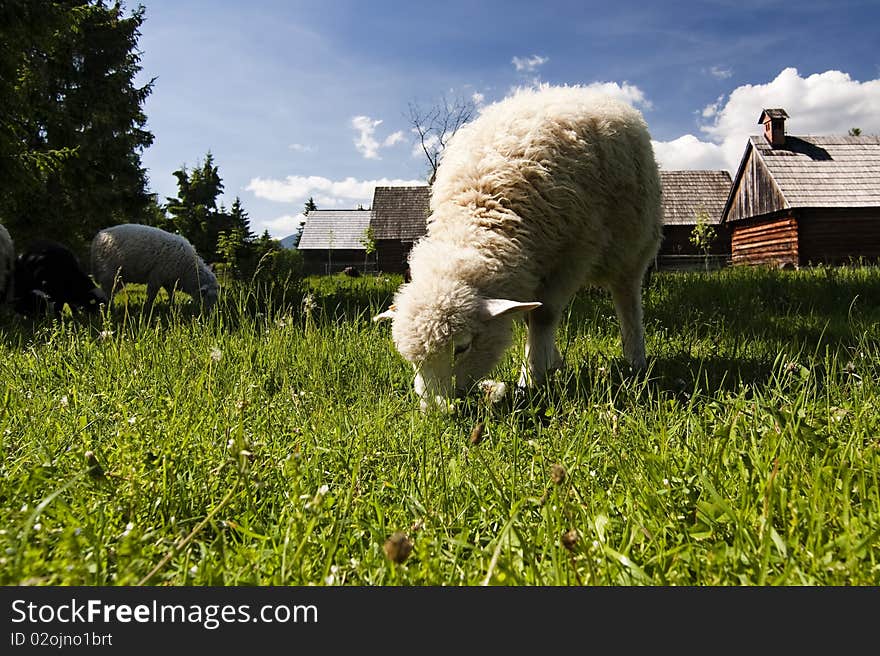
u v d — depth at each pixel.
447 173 4.30
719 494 1.91
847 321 6.09
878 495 1.80
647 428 2.67
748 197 31.53
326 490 1.73
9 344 5.23
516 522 1.88
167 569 1.67
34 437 2.53
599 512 1.90
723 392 3.49
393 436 2.66
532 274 4.05
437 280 3.67
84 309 9.80
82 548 1.68
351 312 7.25
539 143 4.09
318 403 3.22
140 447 2.33
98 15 27.20
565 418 2.82
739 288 8.56
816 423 2.41
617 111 4.52
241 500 2.08
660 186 4.91
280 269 8.93
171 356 4.04
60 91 25.81
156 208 38.06
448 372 3.55
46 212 22.09
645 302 7.72
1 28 11.51
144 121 28.31
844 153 30.39
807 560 1.57
